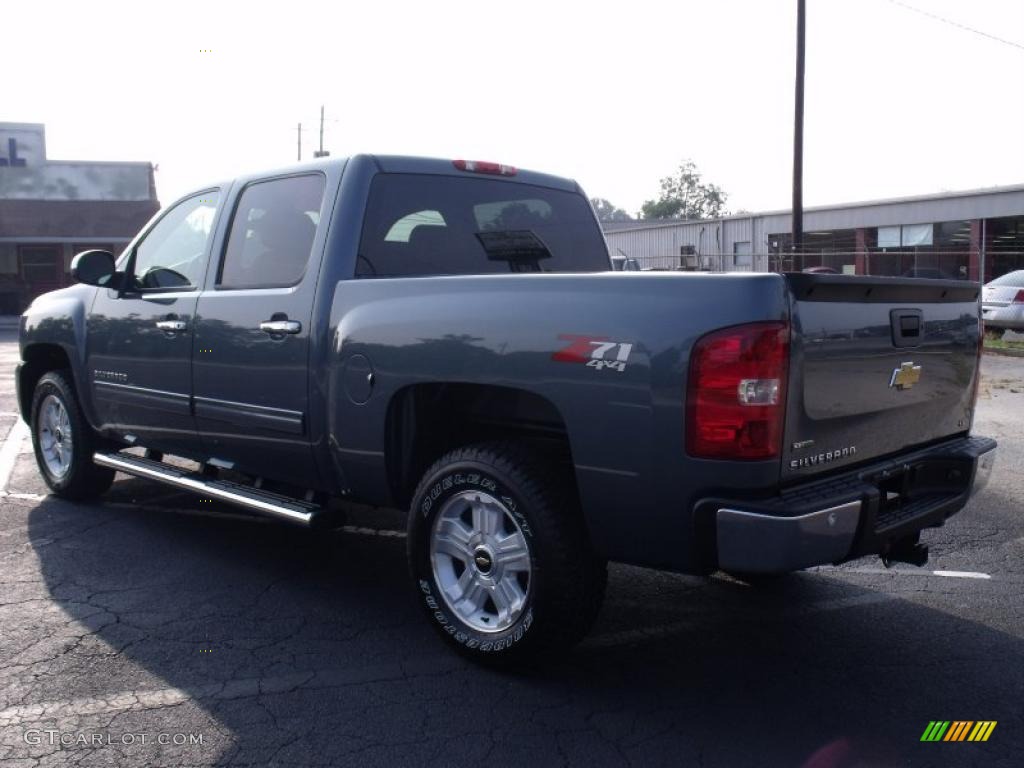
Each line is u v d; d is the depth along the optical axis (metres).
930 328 4.08
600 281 3.62
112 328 5.77
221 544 5.73
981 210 28.56
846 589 5.04
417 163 4.92
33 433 6.86
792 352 3.32
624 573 5.36
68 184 38.50
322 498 4.81
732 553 3.30
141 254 5.88
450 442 4.45
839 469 3.68
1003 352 17.38
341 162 4.74
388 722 3.54
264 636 4.34
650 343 3.42
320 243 4.60
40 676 3.91
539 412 4.06
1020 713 3.65
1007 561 5.46
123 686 3.83
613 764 3.27
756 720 3.58
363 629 4.43
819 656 4.18
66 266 38.25
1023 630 4.46
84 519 6.25
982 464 4.36
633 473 3.48
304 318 4.54
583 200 5.83
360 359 4.29
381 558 5.51
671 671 4.02
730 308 3.29
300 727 3.50
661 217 102.75
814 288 3.41
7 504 6.64
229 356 4.92
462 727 3.51
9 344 21.92
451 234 4.98
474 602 4.05
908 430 4.05
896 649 4.25
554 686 3.86
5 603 4.73
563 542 3.70
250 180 5.19
